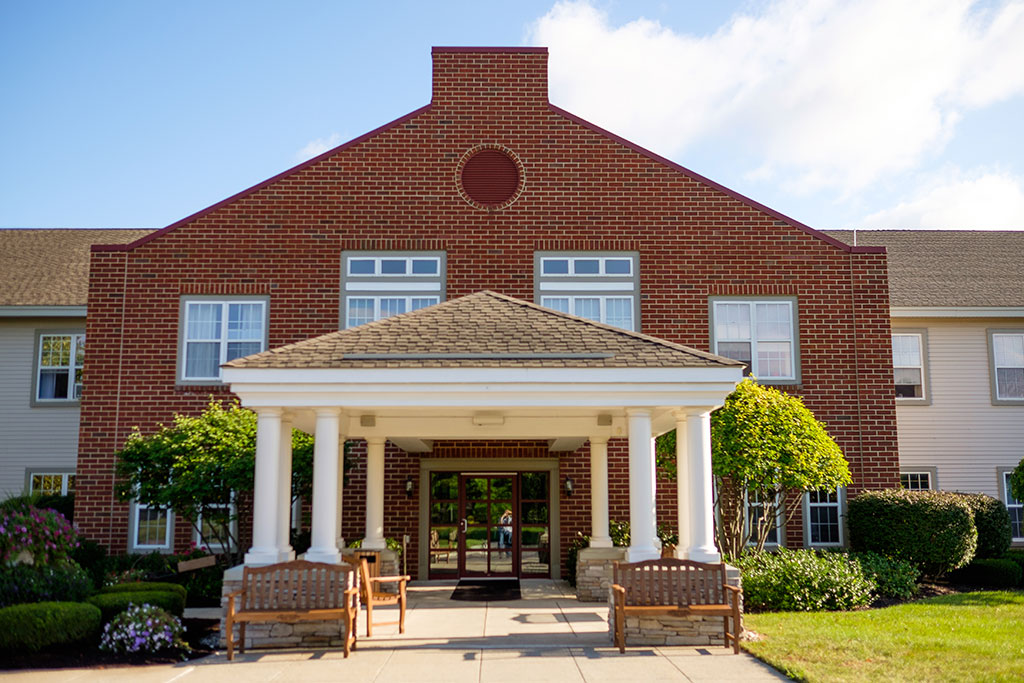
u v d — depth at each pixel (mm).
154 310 16984
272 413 10797
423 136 17594
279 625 10320
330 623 10352
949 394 21250
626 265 17391
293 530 16391
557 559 17109
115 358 16781
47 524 11648
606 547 14312
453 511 17578
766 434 13609
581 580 14055
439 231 17312
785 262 17500
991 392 21266
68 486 20688
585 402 10797
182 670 9133
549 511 17438
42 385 21031
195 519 14688
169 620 10352
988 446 21094
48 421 20875
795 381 17188
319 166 17453
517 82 17844
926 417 21141
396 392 10672
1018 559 17375
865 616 12156
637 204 17516
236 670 9102
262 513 10633
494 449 17312
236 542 15242
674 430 14633
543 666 9164
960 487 20938
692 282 17375
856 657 9352
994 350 21469
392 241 17250
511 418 13547
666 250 17438
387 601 11344
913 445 21031
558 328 11930
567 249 17328
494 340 11469
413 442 15812
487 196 17500
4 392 20953
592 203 17484
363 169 17484
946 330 21516
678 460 11625
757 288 17391
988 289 21812
